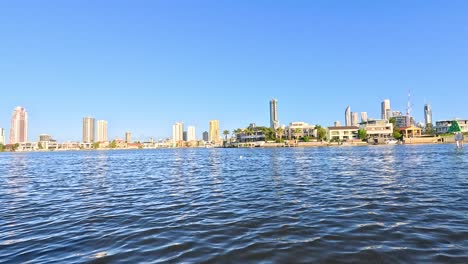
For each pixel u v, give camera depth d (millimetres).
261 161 57156
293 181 24094
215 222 11586
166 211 13828
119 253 8500
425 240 8828
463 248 8141
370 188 19078
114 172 39125
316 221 11305
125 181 27484
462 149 90312
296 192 18375
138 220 12242
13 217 13508
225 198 16953
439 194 16281
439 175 25516
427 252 7914
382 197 15750
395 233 9562
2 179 31891
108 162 70500
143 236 10016
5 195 20203
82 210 14586
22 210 15031
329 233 9766
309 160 55312
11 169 49562
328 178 25500
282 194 17797
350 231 9914
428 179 22922
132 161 73625
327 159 56781
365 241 8898
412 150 92062
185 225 11266
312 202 15016
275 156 77750
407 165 37031
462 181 21484
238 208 14094
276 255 8031
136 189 21750
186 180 27172
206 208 14273
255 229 10484
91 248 9008
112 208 14859
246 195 17812
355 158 57469
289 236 9602
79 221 12359
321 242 8938
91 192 20734
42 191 21906
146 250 8672
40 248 9156
